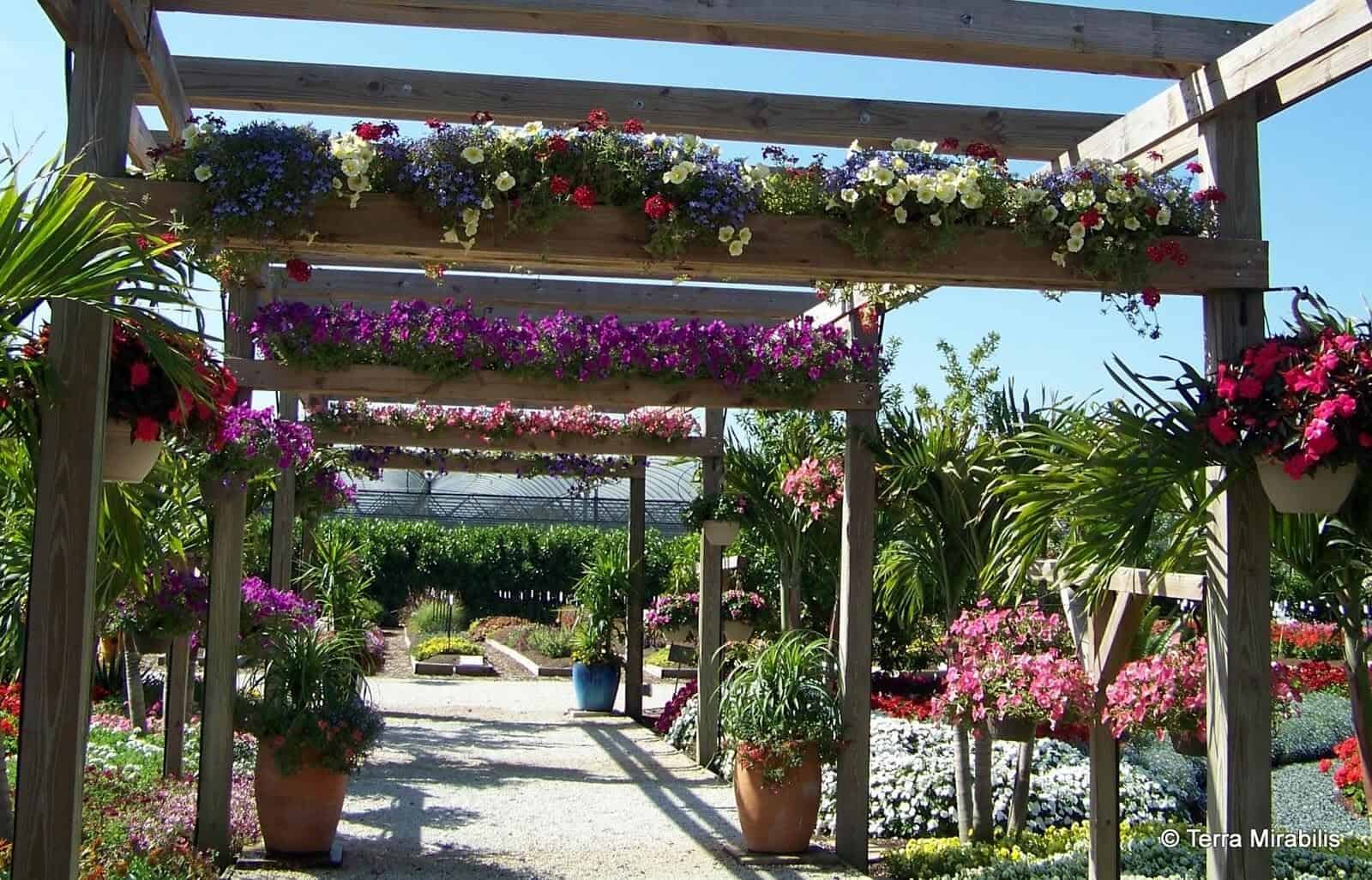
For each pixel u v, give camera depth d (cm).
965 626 525
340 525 1875
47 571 299
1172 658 402
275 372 659
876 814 679
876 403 622
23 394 320
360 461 1039
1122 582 402
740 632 1023
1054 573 429
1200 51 375
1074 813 678
